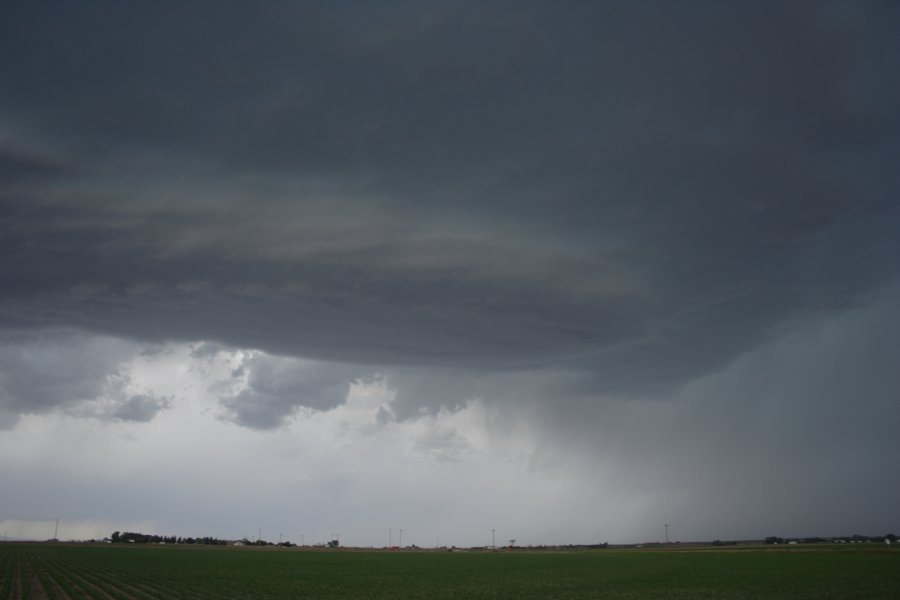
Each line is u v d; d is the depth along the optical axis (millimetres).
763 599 63156
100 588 71000
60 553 173750
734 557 166000
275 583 83500
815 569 107625
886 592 69125
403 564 149000
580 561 160875
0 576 84062
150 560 141875
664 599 65188
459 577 101438
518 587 81500
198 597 62594
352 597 66000
